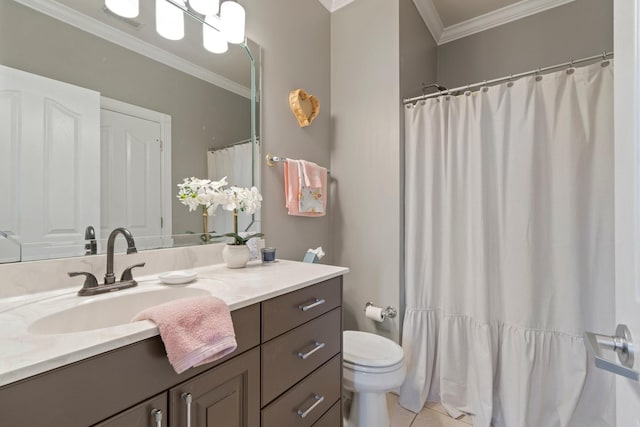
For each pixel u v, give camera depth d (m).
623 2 0.55
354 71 2.02
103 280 1.02
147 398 0.63
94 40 1.02
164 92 1.22
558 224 1.45
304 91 1.85
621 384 0.56
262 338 0.90
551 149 1.48
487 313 1.57
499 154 1.58
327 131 2.10
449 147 1.72
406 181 1.85
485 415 1.51
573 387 1.39
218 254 1.39
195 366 0.68
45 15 0.92
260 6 1.61
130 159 1.11
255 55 1.58
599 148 1.39
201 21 1.35
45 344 0.56
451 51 2.45
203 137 1.35
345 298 2.06
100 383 0.57
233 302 0.81
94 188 1.01
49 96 0.92
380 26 1.91
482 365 1.56
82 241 0.98
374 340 1.64
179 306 0.71
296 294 1.03
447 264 1.71
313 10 1.97
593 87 1.40
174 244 1.24
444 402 1.67
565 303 1.42
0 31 0.84
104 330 0.62
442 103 1.75
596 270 1.39
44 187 0.91
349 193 2.04
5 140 0.84
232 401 0.81
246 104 1.54
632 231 0.51
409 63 1.96
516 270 1.51
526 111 1.51
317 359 1.13
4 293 0.83
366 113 1.96
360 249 1.99
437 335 1.77
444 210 1.75
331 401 1.20
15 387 0.47
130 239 0.99
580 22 1.99
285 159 1.69
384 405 1.44
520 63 2.19
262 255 1.44
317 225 1.99
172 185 1.24
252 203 1.35
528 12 2.16
